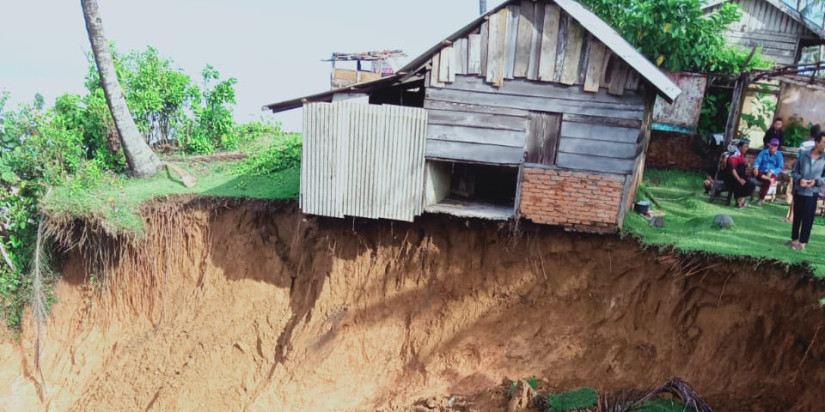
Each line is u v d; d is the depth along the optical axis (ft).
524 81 31.58
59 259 46.16
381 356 36.91
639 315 32.30
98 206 42.68
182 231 43.73
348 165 33.94
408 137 33.04
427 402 33.24
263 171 48.03
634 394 30.22
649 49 49.26
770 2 60.54
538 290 34.73
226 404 38.27
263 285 41.73
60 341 45.27
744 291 29.43
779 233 33.14
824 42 61.41
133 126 49.08
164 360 41.24
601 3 52.31
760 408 28.04
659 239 31.94
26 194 46.91
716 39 49.29
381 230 37.60
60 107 54.08
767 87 48.16
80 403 42.09
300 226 41.32
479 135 32.50
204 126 57.36
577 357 32.68
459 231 36.35
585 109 31.04
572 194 32.01
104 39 46.70
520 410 30.42
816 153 29.09
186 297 43.06
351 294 38.45
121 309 44.39
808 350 27.43
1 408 43.09
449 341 35.86
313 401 35.83
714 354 29.96
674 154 47.47
